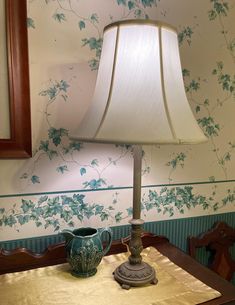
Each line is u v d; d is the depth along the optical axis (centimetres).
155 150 111
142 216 112
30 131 91
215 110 120
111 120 65
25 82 88
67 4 92
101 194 104
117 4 98
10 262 88
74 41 94
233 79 122
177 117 66
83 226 102
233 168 128
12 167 91
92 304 69
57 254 93
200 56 114
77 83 96
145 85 65
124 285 76
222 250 127
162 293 74
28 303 69
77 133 72
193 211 122
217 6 115
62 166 97
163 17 105
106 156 103
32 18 88
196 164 119
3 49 86
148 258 94
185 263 93
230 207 130
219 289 78
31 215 95
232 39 120
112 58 68
